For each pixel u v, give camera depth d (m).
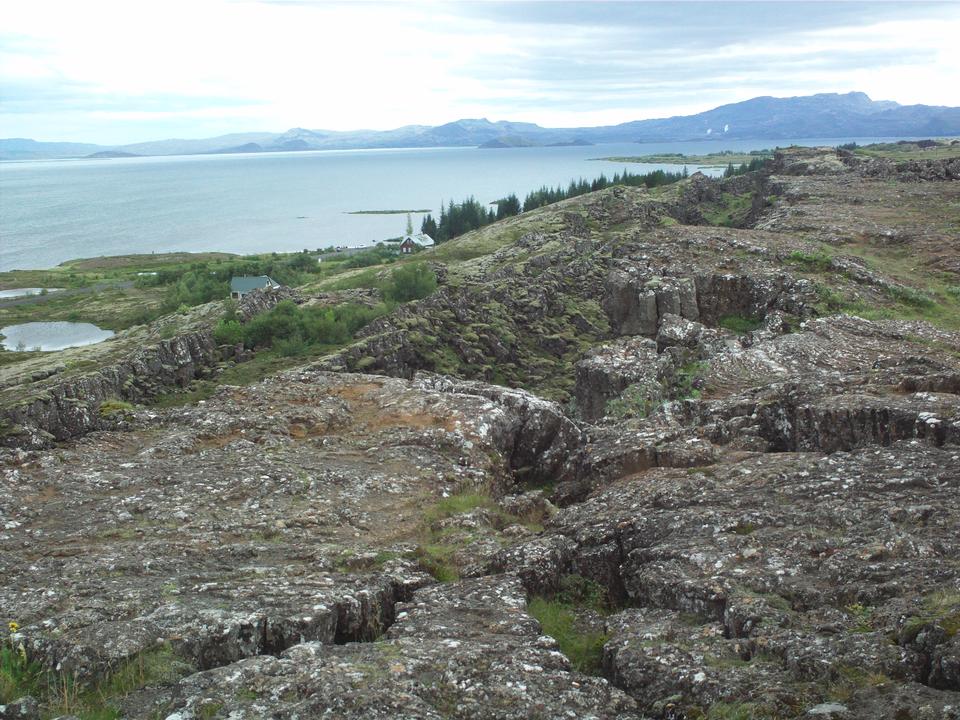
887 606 10.12
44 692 9.88
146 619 11.21
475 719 9.11
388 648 10.52
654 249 55.53
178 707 9.07
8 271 177.62
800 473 15.89
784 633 9.96
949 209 61.56
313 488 18.59
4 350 95.56
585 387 33.09
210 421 23.62
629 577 13.91
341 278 87.19
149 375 43.88
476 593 12.80
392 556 14.71
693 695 9.38
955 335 33.81
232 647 10.88
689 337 37.94
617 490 17.80
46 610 11.90
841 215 61.91
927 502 13.38
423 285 61.19
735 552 12.75
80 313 117.31
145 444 22.38
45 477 19.02
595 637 12.16
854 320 36.03
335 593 12.38
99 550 14.83
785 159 110.44
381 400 25.67
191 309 73.69
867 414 18.33
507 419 24.27
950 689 8.25
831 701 8.37
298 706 8.92
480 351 49.81
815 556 12.36
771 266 47.84
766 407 21.78
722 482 16.53
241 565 14.15
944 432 16.89
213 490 18.25
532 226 101.06
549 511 19.38
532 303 55.66
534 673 9.99
